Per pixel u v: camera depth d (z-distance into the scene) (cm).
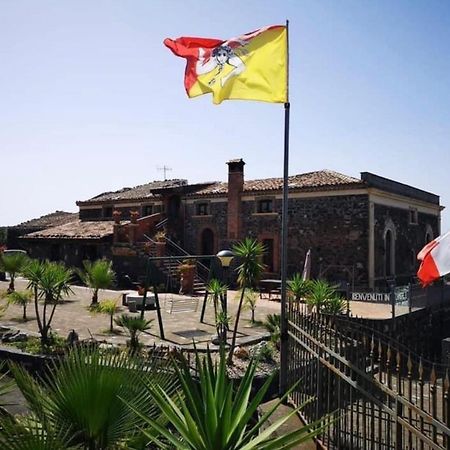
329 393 607
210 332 1591
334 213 2598
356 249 2522
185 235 3272
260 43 888
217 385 425
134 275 2897
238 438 395
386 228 2666
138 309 2028
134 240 2988
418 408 392
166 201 3394
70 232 3347
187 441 388
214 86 919
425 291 2156
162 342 1421
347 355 548
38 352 1245
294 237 2728
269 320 1493
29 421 437
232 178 3014
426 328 2081
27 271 1365
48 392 473
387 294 2202
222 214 3078
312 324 686
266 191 2853
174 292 2702
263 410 753
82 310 1997
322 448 600
